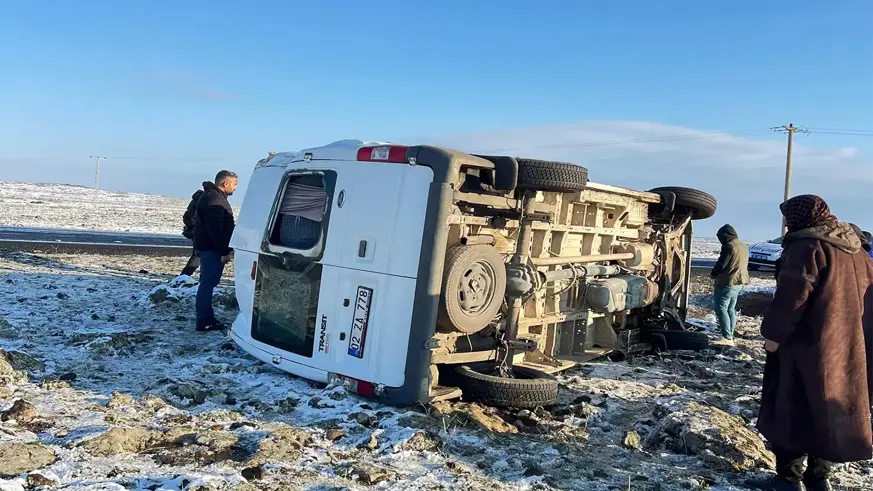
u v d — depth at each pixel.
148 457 3.93
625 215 8.48
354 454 4.32
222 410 5.02
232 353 6.95
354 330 5.54
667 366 8.30
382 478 3.88
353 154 5.78
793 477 4.17
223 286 12.38
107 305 9.55
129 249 19.42
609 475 4.37
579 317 7.82
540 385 5.61
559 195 7.10
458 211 5.68
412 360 5.21
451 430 4.89
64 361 6.23
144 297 10.03
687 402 5.79
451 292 5.26
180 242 24.83
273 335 6.23
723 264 10.09
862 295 4.09
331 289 5.72
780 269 4.12
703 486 4.25
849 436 3.92
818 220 4.10
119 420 4.54
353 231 5.62
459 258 5.31
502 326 6.16
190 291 10.22
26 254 15.41
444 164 5.24
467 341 5.91
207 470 3.76
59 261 14.83
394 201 5.41
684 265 10.13
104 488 3.37
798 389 4.03
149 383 5.71
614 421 5.73
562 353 7.80
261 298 6.38
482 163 5.52
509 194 6.04
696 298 16.48
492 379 5.55
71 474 3.55
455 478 4.02
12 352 5.79
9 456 3.62
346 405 5.26
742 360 8.88
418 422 4.89
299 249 6.02
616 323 8.70
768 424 4.17
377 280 5.42
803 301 3.92
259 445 4.21
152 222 37.78
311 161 6.16
